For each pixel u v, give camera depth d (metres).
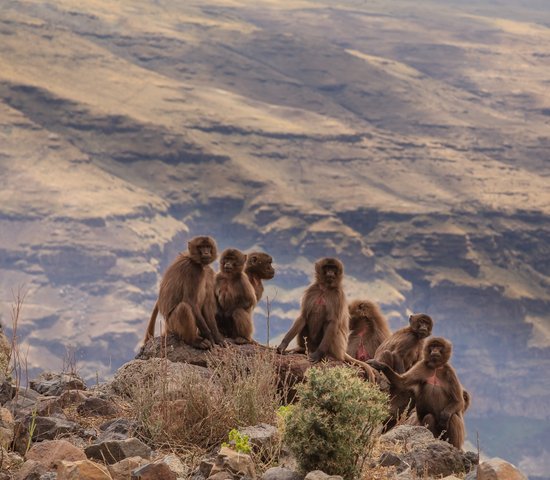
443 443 18.28
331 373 16.59
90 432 18.34
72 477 14.56
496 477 15.43
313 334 27.08
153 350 25.00
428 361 24.78
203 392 18.95
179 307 25.11
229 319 27.23
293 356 25.02
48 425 17.92
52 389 22.47
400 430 20.00
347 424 16.23
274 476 15.88
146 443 18.14
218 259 27.56
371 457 17.66
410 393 25.34
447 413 24.34
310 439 16.17
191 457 17.61
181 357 24.59
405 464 17.31
